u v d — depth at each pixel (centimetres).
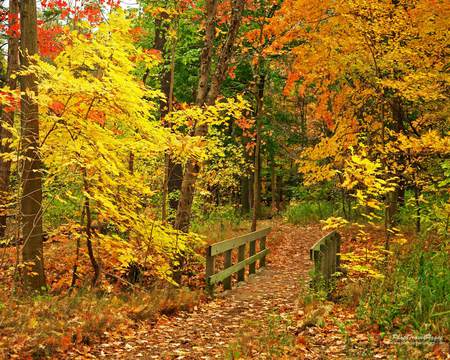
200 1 1438
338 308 795
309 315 732
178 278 1054
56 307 729
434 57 1073
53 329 636
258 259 1384
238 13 1073
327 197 2722
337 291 893
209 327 764
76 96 845
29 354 564
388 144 1037
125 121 911
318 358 568
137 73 1450
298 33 1334
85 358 592
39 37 1117
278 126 2525
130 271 1073
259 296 996
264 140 2514
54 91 789
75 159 826
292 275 1237
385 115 1432
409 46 1066
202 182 1961
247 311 868
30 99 880
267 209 3634
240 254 1166
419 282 725
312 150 1488
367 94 1306
